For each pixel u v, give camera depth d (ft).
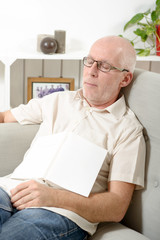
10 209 4.34
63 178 4.59
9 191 4.62
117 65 5.00
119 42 5.05
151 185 4.63
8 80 7.20
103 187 4.79
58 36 7.41
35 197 4.29
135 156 4.66
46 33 7.79
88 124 5.11
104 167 4.80
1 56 7.09
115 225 4.58
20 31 7.63
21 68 7.98
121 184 4.57
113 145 4.83
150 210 4.56
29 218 4.09
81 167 4.67
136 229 4.75
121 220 4.96
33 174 4.81
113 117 5.03
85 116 5.16
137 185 4.68
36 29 7.71
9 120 5.81
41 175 4.71
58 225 4.12
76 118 5.20
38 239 3.95
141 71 5.20
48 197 4.30
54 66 8.15
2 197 4.33
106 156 4.80
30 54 7.25
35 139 5.41
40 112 5.64
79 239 4.32
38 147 5.11
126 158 4.67
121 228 4.48
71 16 7.82
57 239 4.09
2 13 7.46
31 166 4.93
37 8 7.61
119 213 4.46
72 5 7.77
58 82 7.92
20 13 7.55
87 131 5.04
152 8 8.15
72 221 4.25
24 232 3.93
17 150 5.54
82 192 4.46
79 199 4.36
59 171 4.65
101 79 5.01
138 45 8.28
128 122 4.91
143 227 4.65
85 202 4.35
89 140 4.95
